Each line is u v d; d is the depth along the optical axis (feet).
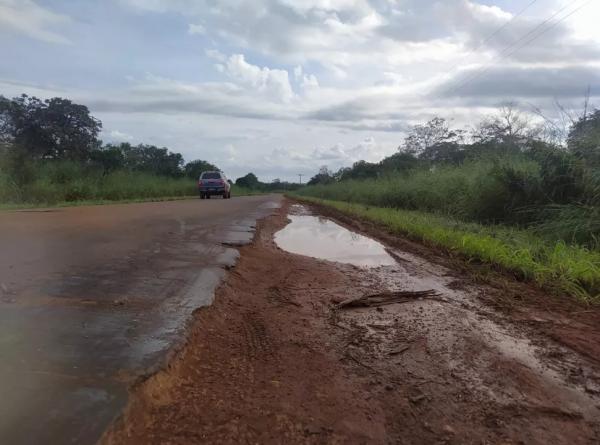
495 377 9.63
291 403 8.25
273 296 16.06
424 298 16.19
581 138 29.81
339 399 8.53
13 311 11.26
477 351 11.07
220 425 7.29
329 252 27.91
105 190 75.41
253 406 8.02
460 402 8.54
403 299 16.01
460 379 9.52
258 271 20.10
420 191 56.24
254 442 6.94
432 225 35.65
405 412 8.14
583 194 28.25
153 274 16.10
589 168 27.63
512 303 15.48
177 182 120.98
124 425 6.67
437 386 9.18
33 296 12.58
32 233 25.23
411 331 12.57
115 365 8.39
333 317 13.85
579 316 14.10
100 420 6.55
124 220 35.12
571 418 8.07
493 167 36.86
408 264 23.26
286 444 6.98
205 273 16.75
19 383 7.50
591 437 7.50
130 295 13.20
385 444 7.18
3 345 9.07
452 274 20.58
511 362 10.37
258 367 9.82
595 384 9.40
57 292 13.10
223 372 9.43
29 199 57.67
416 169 70.44
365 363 10.29
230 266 18.83
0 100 107.65
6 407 6.73
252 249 24.86
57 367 8.17
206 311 12.52
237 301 14.82
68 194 65.21
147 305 12.35
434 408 8.30
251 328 12.39
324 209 80.02
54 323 10.52
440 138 96.22
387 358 10.62
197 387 8.57
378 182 83.61
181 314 11.75
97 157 114.52
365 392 8.86
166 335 10.13
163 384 8.21
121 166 114.73
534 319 13.74
